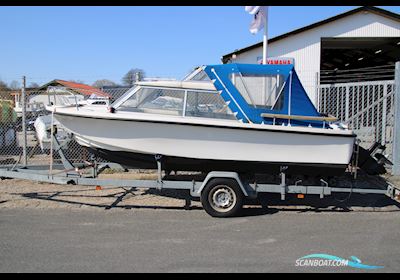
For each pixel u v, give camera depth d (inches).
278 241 204.4
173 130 251.0
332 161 253.8
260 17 306.5
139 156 261.9
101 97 362.3
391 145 380.8
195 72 269.3
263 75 255.3
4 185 328.2
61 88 336.2
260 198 303.7
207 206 247.8
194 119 251.0
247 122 253.0
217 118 256.1
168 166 264.7
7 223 230.2
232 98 253.8
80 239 203.2
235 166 258.4
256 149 252.2
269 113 255.0
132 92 259.4
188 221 239.9
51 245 193.8
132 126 252.1
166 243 198.7
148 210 264.1
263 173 263.9
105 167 282.8
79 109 265.6
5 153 455.2
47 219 239.3
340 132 249.9
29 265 168.7
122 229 221.3
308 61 685.9
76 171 276.4
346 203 292.8
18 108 460.4
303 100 258.7
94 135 258.1
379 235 216.5
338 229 227.3
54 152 360.8
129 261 174.1
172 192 312.3
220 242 201.5
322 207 280.8
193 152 253.4
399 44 801.6
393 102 381.4
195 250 189.0
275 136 250.4
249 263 173.6
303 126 257.1
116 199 289.7
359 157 283.3
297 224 237.1
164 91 258.2
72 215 249.0
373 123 408.8
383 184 284.2
